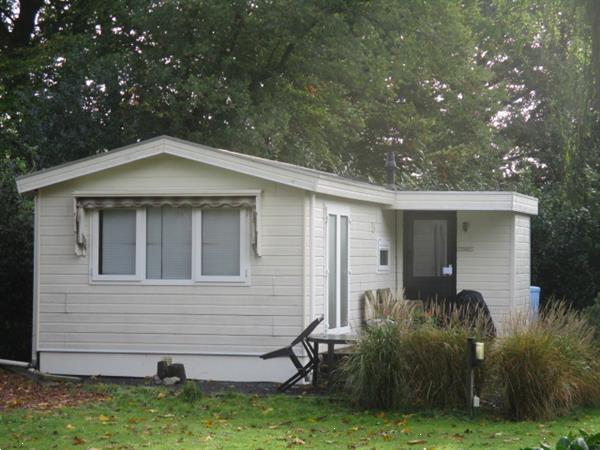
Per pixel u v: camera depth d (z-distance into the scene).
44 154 23.00
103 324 14.82
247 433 10.35
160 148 14.43
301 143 28.34
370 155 32.75
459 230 18.89
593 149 19.09
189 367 14.53
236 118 25.70
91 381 14.32
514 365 11.36
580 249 22.67
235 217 14.51
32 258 18.19
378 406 11.71
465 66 31.67
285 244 14.29
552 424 10.99
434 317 12.60
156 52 26.05
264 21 26.91
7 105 24.23
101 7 27.67
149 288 14.70
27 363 15.33
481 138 32.53
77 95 23.66
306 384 13.84
